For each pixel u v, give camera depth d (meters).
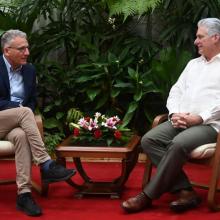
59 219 2.93
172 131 3.20
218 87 3.17
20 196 3.07
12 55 3.34
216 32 3.16
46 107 4.62
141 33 4.91
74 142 3.36
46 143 4.39
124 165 3.28
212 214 2.97
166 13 4.70
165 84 4.39
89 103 4.71
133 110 4.34
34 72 3.55
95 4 4.70
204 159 3.03
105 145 3.29
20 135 3.08
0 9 4.83
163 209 3.08
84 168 4.20
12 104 3.29
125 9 4.24
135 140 3.44
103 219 2.91
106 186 3.48
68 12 4.81
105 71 4.44
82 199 3.34
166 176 3.00
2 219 2.93
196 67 3.32
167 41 4.59
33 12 4.53
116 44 4.70
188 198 3.04
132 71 4.39
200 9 4.38
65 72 4.69
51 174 3.12
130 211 3.02
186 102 3.28
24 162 3.09
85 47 4.68
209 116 3.10
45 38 4.73
